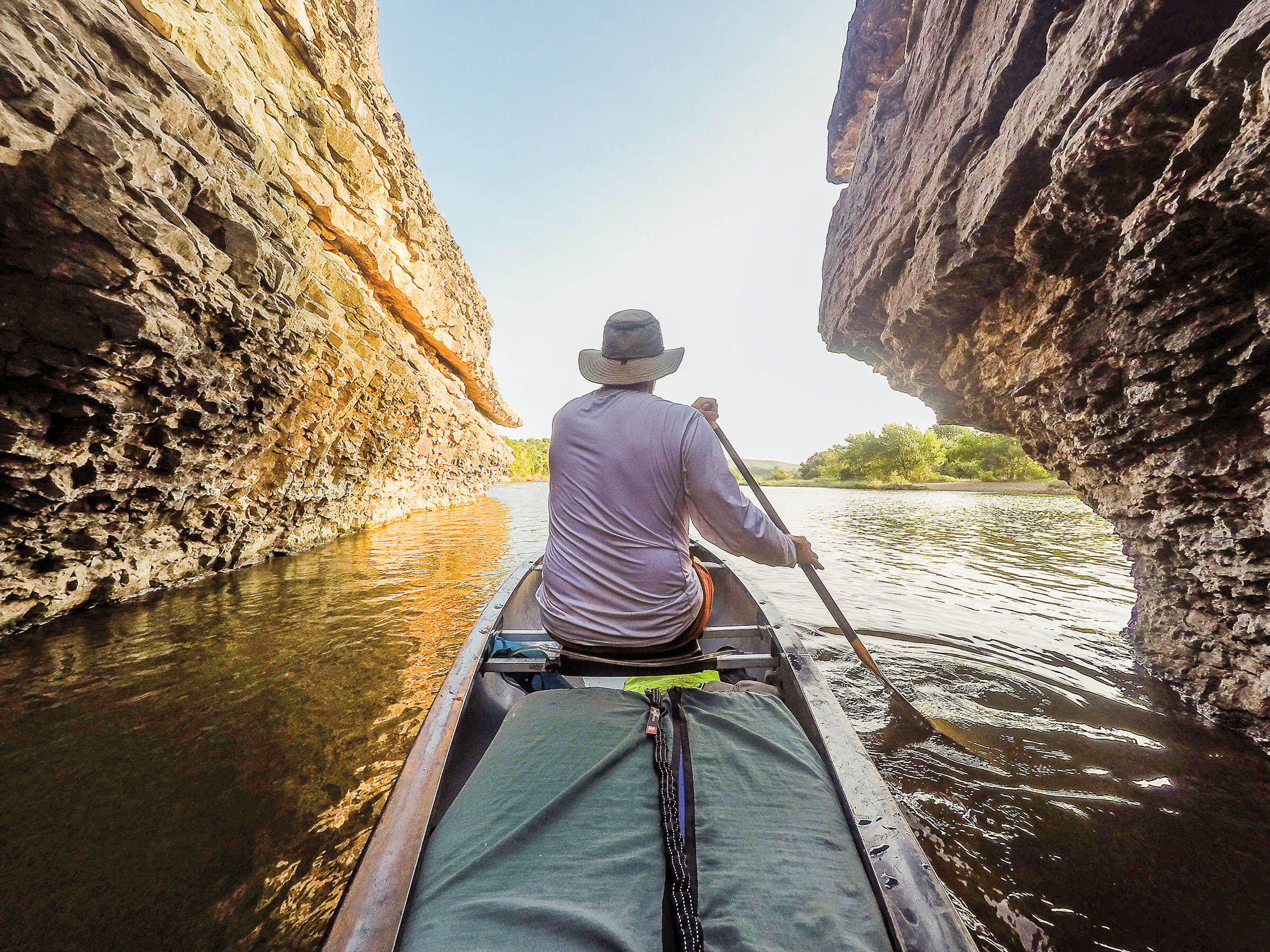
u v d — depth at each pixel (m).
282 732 2.30
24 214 2.63
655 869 0.73
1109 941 1.33
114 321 3.09
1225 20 1.67
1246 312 1.81
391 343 10.09
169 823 1.75
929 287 3.43
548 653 1.65
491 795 0.84
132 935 1.36
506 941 0.63
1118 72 1.88
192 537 4.90
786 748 0.95
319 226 10.60
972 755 2.10
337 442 7.46
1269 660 2.13
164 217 3.31
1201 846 1.63
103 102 2.88
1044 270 2.73
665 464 1.09
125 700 2.58
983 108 2.78
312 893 1.49
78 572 3.77
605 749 0.91
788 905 0.70
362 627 3.69
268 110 7.91
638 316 1.26
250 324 4.38
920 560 6.65
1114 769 2.01
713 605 2.85
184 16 5.95
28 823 1.75
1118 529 2.92
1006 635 3.53
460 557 6.62
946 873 1.54
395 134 12.91
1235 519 2.13
